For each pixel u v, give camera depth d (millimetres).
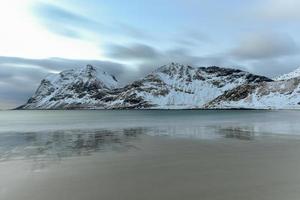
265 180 15617
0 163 21219
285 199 12633
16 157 23719
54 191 14398
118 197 13430
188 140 33812
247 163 20125
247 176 16531
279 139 33500
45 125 69938
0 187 15094
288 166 19062
